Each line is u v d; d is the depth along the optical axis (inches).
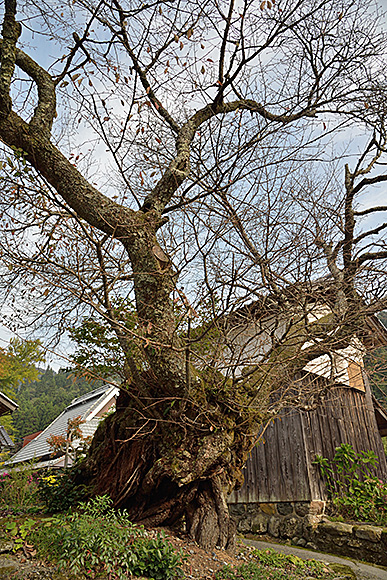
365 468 321.1
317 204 165.0
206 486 168.6
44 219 156.9
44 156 155.5
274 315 169.6
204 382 175.2
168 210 176.9
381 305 166.6
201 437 165.0
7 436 484.1
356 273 171.0
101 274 137.5
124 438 188.4
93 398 628.1
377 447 348.2
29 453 597.0
